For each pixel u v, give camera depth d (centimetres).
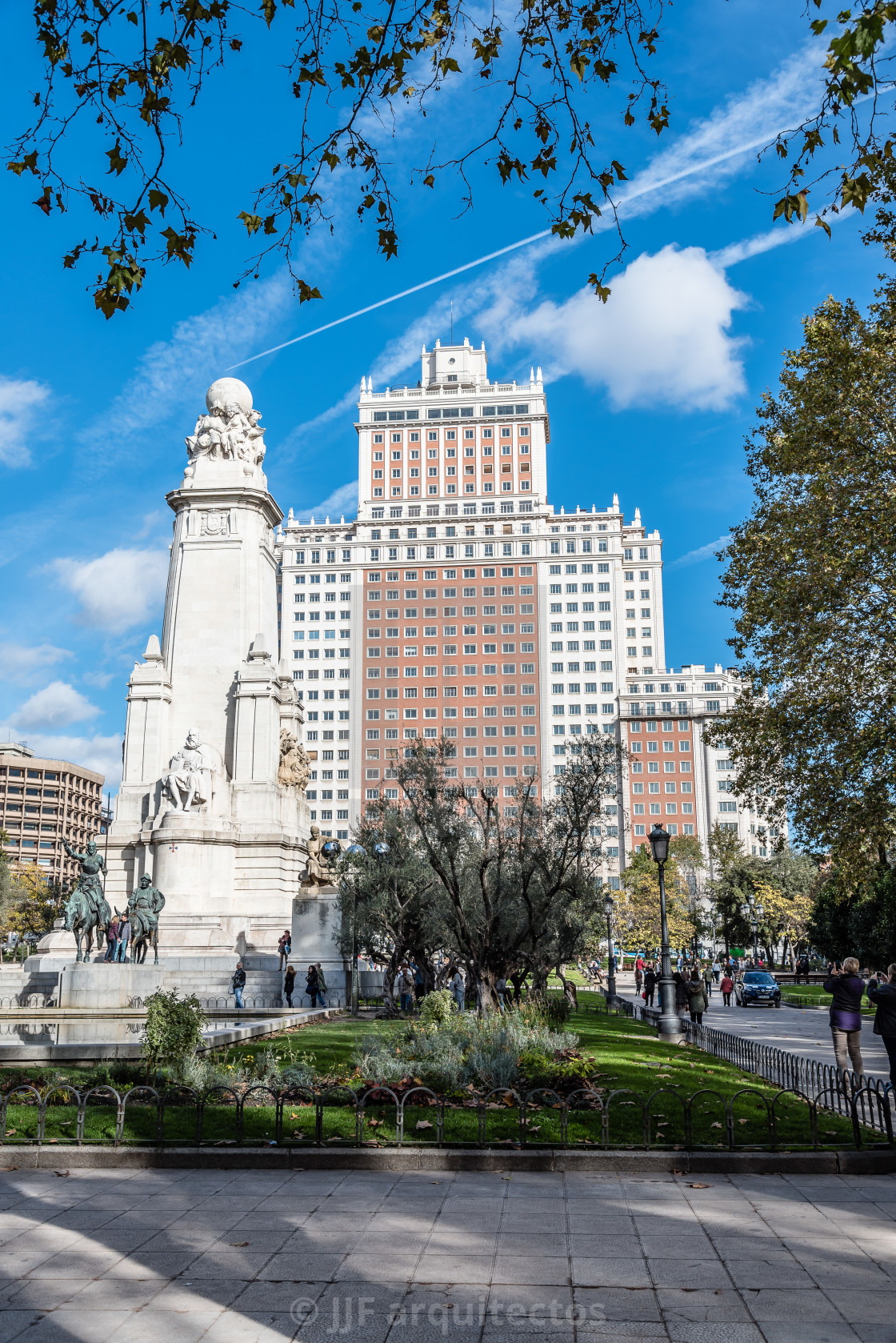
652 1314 768
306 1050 2191
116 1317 768
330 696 16112
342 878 4062
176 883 5100
